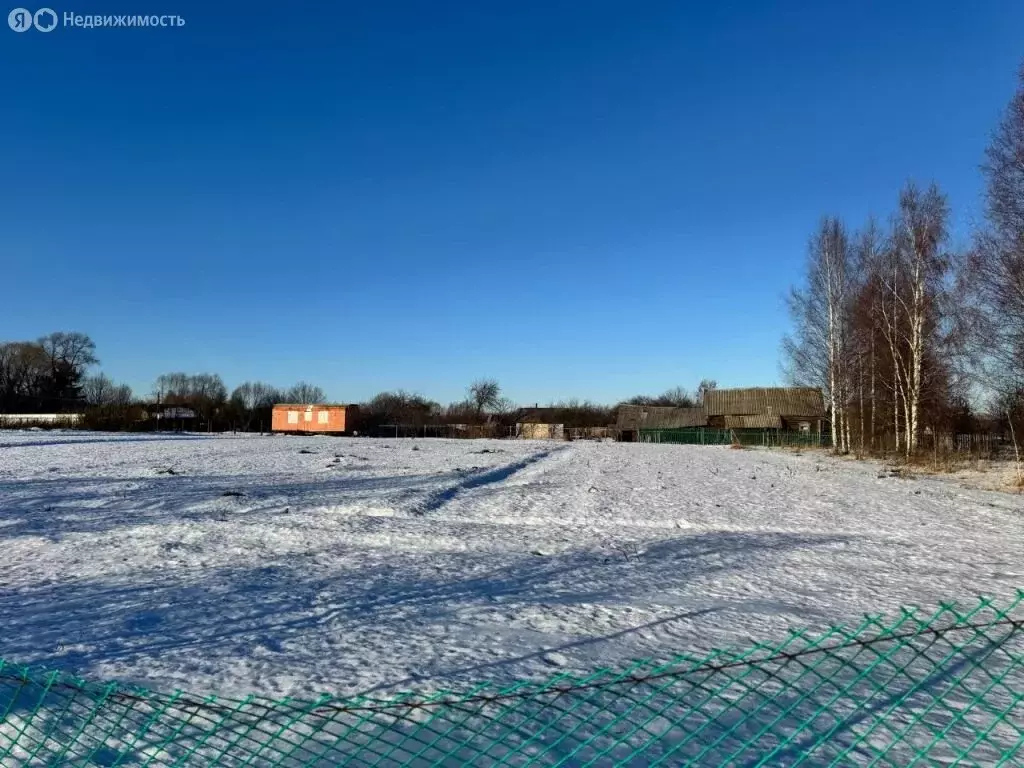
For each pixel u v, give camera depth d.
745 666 5.06
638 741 3.88
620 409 80.50
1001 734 4.02
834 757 3.72
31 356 94.00
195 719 4.05
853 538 11.46
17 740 3.78
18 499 15.21
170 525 11.72
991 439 36.25
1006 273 21.73
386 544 10.49
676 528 12.52
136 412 74.69
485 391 100.44
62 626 6.11
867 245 38.28
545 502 15.80
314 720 4.07
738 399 73.31
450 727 4.01
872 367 36.09
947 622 6.38
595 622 6.32
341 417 70.31
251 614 6.54
